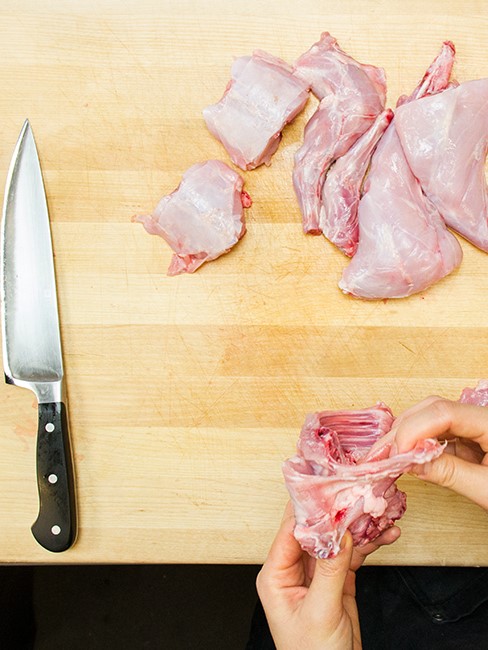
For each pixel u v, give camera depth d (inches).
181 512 22.9
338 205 22.7
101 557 22.8
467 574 24.1
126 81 23.5
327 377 23.0
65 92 23.6
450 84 23.1
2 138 23.6
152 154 23.5
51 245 23.0
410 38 23.4
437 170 22.2
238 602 30.0
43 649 29.7
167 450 23.0
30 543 22.9
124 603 30.0
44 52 23.6
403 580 24.5
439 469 17.3
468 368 23.0
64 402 22.5
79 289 23.3
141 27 23.5
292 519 18.8
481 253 23.2
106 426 23.0
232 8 23.4
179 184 23.1
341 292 23.1
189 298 23.2
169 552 22.8
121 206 23.4
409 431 16.9
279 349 23.1
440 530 22.6
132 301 23.2
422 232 22.1
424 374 23.0
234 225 22.5
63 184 23.4
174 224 22.6
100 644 29.8
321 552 17.1
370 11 23.4
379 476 17.1
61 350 22.7
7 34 23.6
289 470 17.8
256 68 22.6
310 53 22.9
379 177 22.6
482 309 23.1
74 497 22.5
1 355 23.1
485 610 24.0
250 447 22.9
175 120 23.5
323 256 23.2
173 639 29.9
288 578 19.0
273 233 23.2
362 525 18.0
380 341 23.1
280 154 23.4
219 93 23.5
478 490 17.4
